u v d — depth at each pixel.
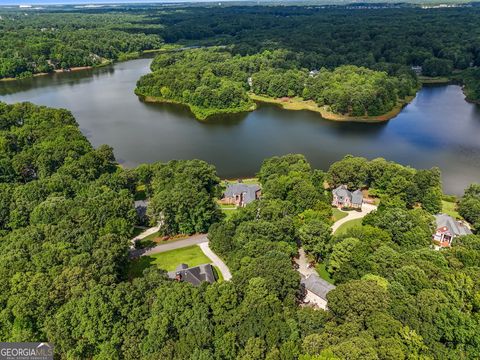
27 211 101.81
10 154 140.75
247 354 58.59
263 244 87.25
